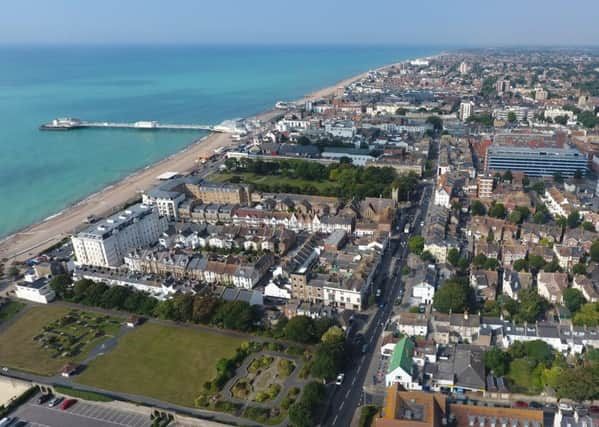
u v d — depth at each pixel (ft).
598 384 585.22
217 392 655.35
